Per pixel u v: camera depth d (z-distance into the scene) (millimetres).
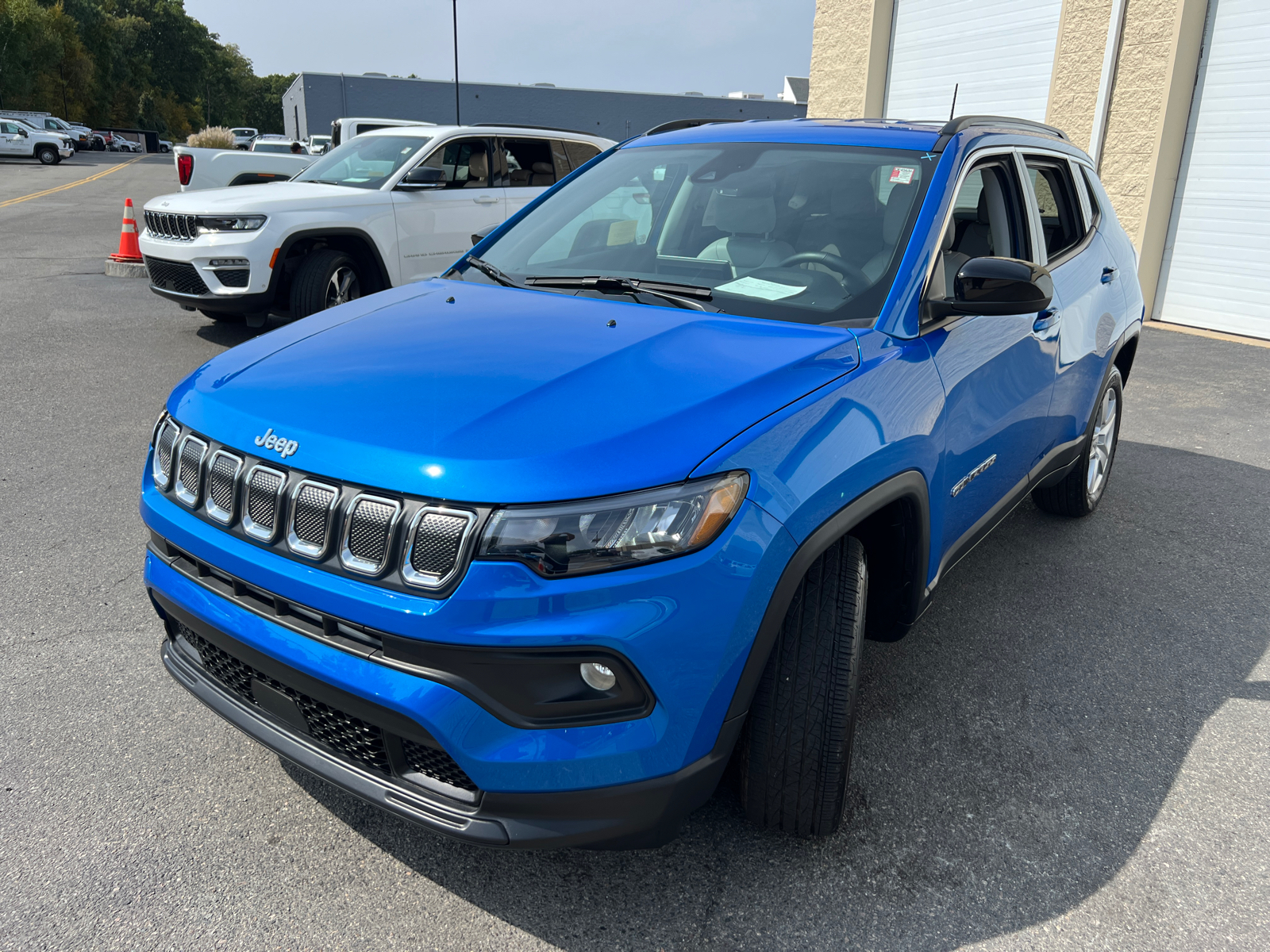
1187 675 3076
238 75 134375
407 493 1672
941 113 12719
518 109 50031
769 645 1835
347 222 7219
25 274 10094
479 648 1619
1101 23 10133
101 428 5164
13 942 1861
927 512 2344
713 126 3361
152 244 7094
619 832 1743
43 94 71188
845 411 2020
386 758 1816
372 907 1993
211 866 2098
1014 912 2033
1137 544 4168
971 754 2605
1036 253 3178
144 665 2910
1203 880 2150
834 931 1962
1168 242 9977
